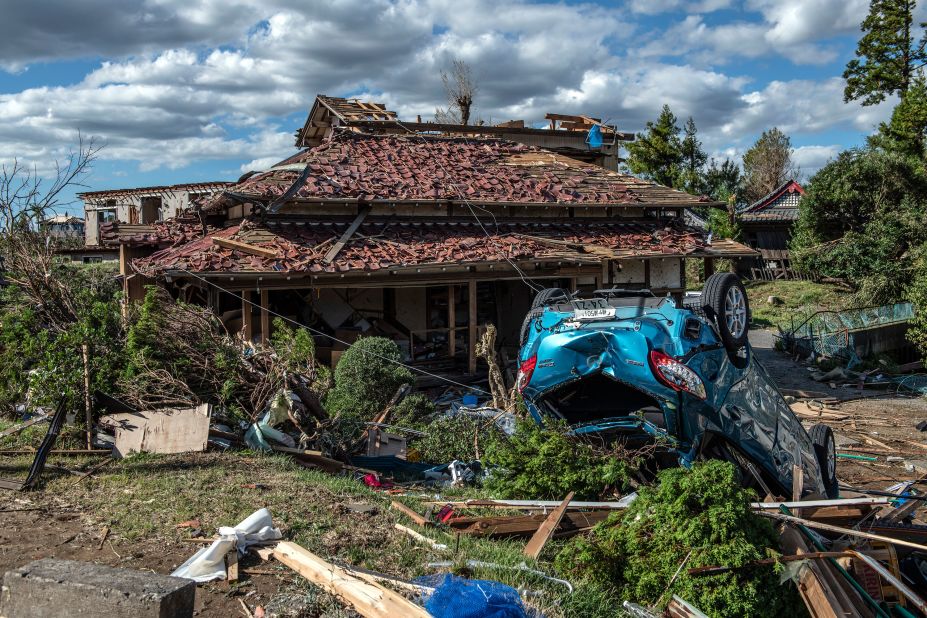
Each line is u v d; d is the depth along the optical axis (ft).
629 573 16.81
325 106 78.59
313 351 34.50
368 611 13.42
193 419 26.45
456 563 16.21
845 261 118.42
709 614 15.56
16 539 16.71
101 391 27.40
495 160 64.28
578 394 24.20
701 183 184.55
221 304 50.31
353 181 51.93
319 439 29.66
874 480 39.42
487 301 58.59
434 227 53.06
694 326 21.66
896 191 120.47
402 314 55.06
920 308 78.95
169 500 19.67
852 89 151.33
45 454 22.45
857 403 61.77
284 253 44.21
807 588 15.58
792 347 83.41
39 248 31.86
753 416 24.17
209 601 13.99
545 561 18.20
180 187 105.50
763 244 148.56
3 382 29.43
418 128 75.31
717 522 16.26
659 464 22.89
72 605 11.76
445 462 31.83
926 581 20.75
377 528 18.52
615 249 54.90
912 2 142.00
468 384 50.47
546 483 21.54
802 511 20.65
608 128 86.02
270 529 16.83
